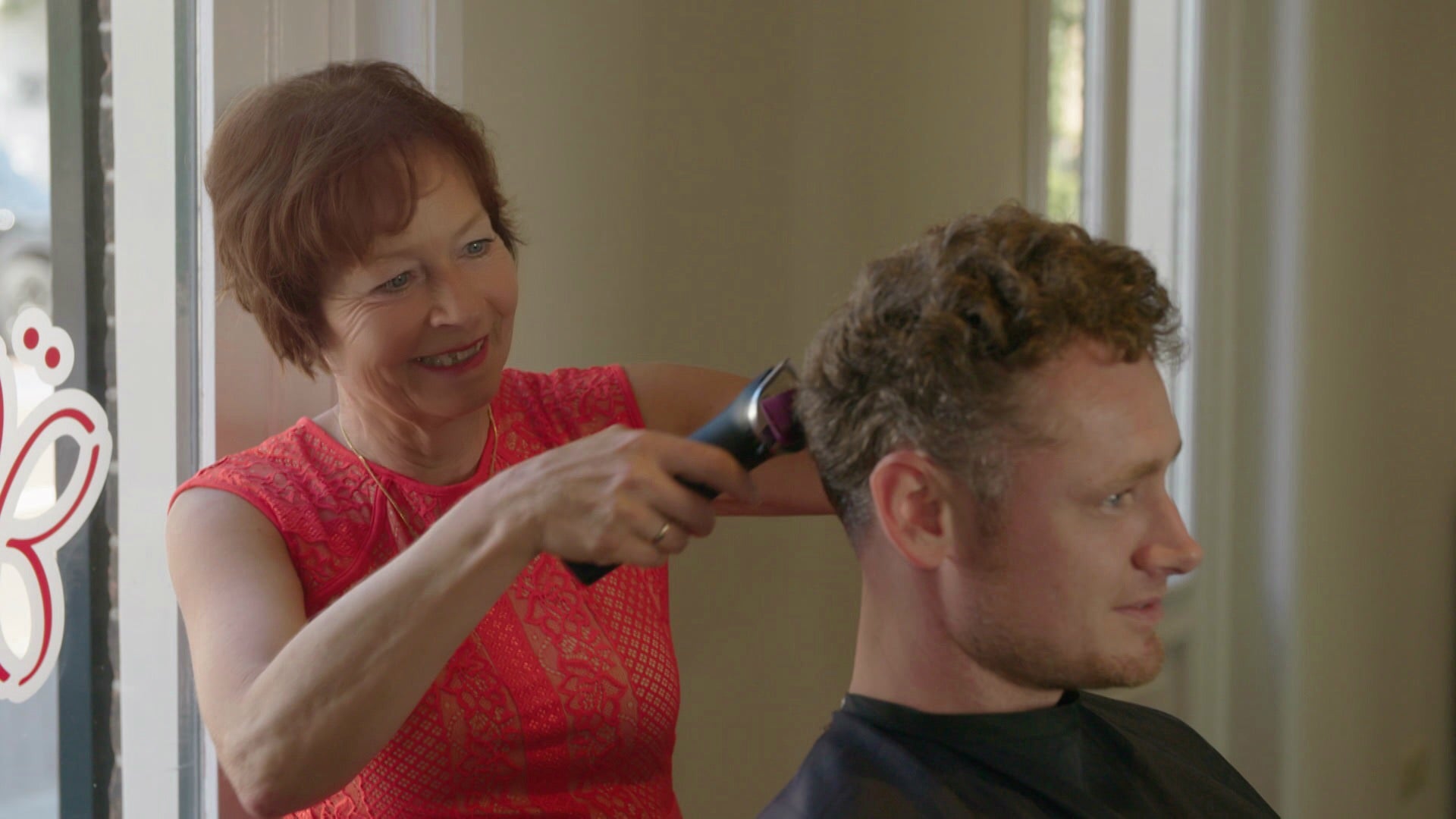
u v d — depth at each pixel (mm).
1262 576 2646
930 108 1932
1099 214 2346
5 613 1109
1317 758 2701
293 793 860
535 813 1076
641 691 1130
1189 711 2627
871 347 810
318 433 1123
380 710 840
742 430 846
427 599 836
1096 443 771
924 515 807
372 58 1358
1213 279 2600
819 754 887
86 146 1195
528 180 1410
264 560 1010
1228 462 2645
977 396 774
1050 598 792
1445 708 3367
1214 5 2553
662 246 1581
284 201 974
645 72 1541
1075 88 2303
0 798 1118
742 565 1685
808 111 1767
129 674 1251
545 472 835
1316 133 2541
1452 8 3088
